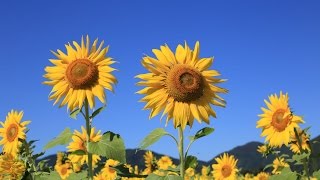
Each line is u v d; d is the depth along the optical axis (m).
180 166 1.03
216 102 1.11
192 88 1.08
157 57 1.11
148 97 1.08
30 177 1.10
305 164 1.43
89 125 1.19
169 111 1.08
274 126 1.58
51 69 1.27
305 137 1.60
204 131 1.03
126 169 1.08
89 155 1.17
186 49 1.12
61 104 1.26
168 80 1.09
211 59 1.12
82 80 1.24
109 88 1.24
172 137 1.04
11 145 1.51
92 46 1.28
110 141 1.11
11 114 1.58
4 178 1.09
